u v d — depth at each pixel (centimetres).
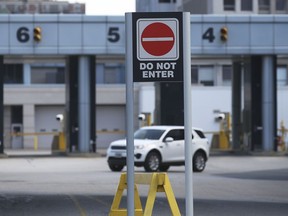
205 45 4925
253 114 5116
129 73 1132
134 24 1135
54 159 4653
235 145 5562
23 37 4812
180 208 1945
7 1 13538
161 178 1237
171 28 1133
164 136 3522
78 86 4922
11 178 3017
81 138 4903
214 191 2455
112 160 3519
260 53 4972
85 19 4866
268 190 2516
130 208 1122
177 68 1131
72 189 2473
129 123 1126
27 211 1864
